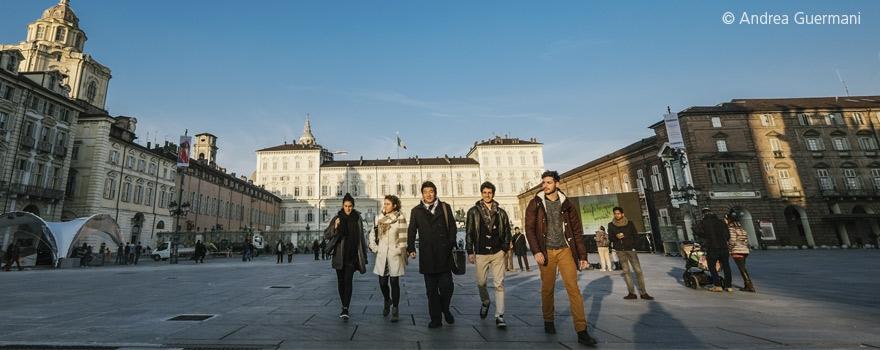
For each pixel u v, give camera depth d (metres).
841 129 41.88
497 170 88.56
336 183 86.56
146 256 42.94
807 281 10.39
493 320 5.52
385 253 5.91
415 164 88.88
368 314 6.01
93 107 50.53
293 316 5.77
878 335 4.41
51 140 37.34
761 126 40.94
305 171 86.75
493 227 5.40
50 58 51.00
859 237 39.50
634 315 5.80
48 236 24.89
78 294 8.57
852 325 4.97
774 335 4.46
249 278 13.02
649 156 43.59
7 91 33.56
